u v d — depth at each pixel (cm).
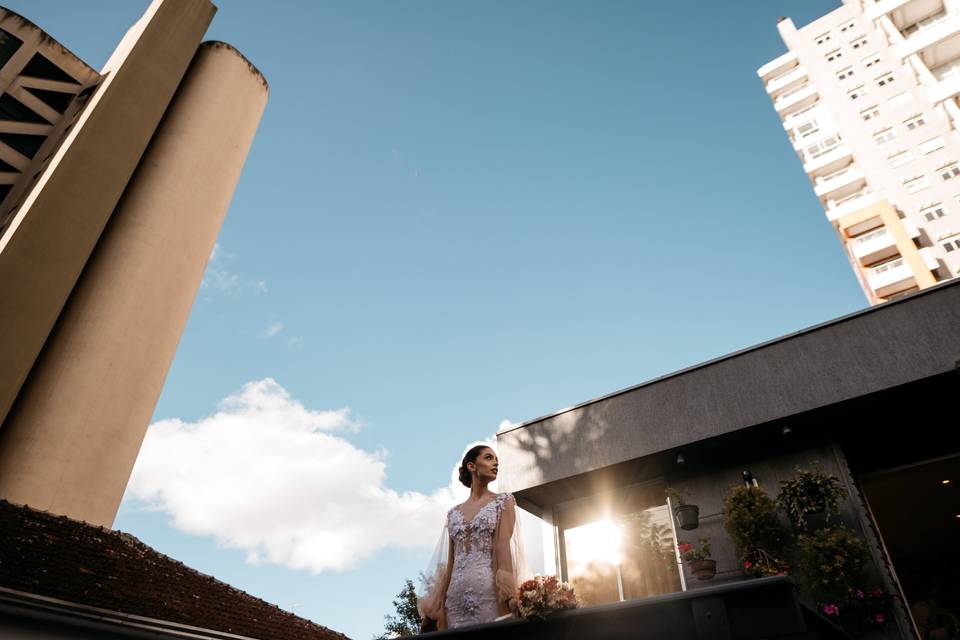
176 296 2070
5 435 1586
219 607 1116
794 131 4166
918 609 1259
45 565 872
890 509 1135
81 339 1794
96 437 1691
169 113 2412
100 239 2027
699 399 889
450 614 317
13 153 2219
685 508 821
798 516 760
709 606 237
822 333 835
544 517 1020
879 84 3903
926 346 751
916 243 3259
